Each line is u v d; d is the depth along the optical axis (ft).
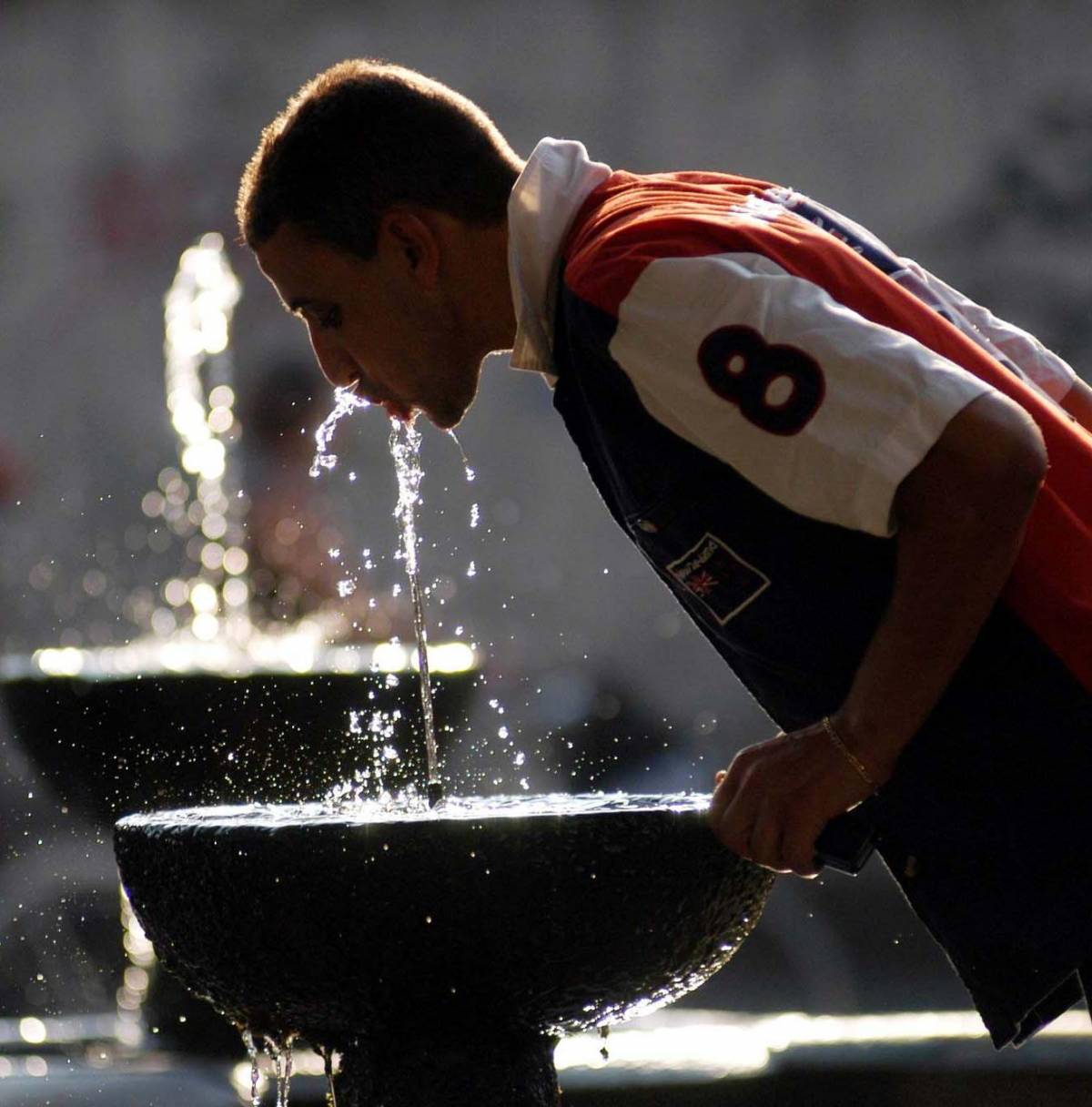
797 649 23.77
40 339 129.90
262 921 24.06
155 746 45.68
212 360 122.83
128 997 55.52
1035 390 24.75
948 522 21.57
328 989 24.48
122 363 129.08
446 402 26.71
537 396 122.62
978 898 23.72
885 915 87.45
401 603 105.19
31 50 130.82
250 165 26.45
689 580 23.97
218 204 129.49
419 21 127.24
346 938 23.77
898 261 25.34
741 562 23.44
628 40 124.67
